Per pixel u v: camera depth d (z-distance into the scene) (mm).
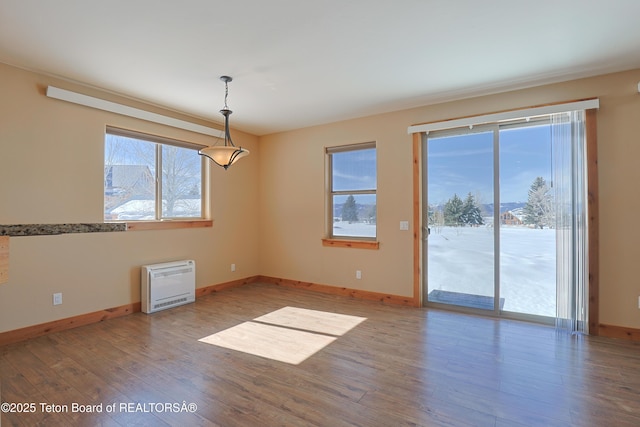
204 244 4727
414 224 4160
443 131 4055
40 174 3137
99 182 3559
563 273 3281
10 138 2959
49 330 3191
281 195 5387
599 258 3150
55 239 3250
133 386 2258
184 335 3186
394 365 2568
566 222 3271
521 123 3645
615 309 3102
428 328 3385
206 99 3857
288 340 3068
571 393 2168
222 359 2670
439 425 1853
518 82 3381
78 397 2123
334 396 2141
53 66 2996
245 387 2250
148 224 4031
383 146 4395
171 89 3553
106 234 3646
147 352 2797
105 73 3145
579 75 3199
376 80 3332
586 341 3025
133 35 2484
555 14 2219
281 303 4305
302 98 3842
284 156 5355
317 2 2094
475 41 2584
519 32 2447
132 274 3877
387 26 2371
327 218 4965
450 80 3340
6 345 2918
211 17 2256
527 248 3629
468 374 2426
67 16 2230
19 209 3010
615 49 2699
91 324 3479
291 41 2588
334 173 4926
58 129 3256
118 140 3799
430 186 4160
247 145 5430
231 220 5137
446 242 4059
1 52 2738
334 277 4820
